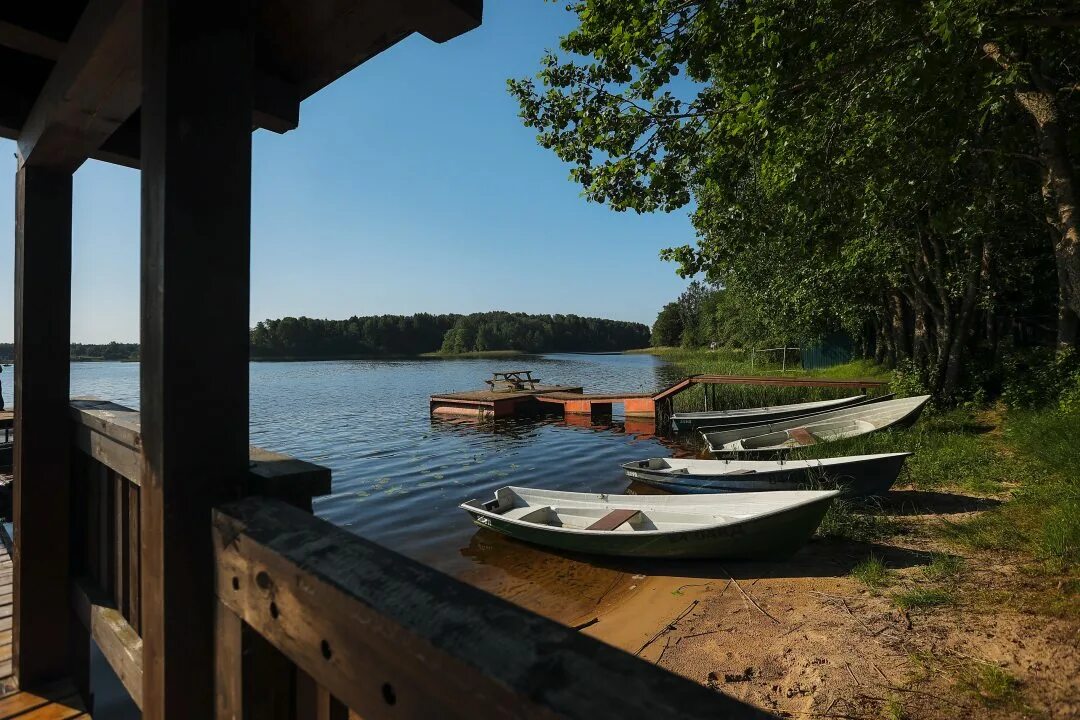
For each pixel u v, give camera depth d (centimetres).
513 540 734
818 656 396
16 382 232
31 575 229
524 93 722
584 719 50
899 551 577
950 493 743
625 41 574
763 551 588
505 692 56
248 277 122
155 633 116
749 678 384
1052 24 472
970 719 310
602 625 495
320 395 2945
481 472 1153
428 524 814
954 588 466
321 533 98
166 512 111
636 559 639
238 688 107
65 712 219
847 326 2022
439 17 137
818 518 568
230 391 119
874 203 639
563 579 609
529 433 1677
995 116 760
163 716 112
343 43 163
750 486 791
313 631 85
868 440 1000
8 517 801
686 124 627
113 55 147
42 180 228
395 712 71
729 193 615
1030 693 321
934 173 639
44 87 191
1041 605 409
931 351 1455
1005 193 855
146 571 120
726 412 1552
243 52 123
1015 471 771
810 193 583
